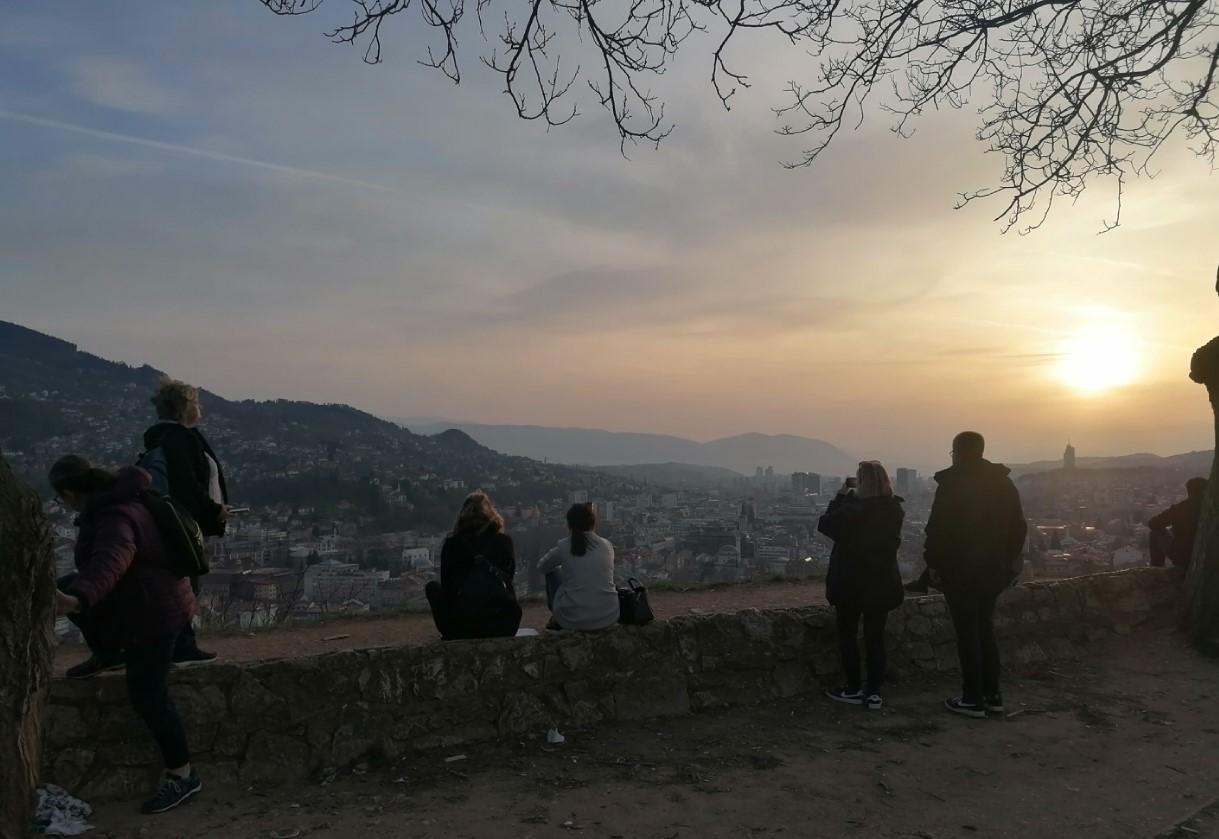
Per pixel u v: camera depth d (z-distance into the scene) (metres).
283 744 4.23
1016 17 5.98
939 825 3.81
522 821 3.74
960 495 5.42
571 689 5.07
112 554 3.46
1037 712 5.54
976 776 4.41
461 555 5.18
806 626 5.92
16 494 2.95
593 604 5.27
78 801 3.73
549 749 4.67
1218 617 7.02
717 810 3.91
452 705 4.70
